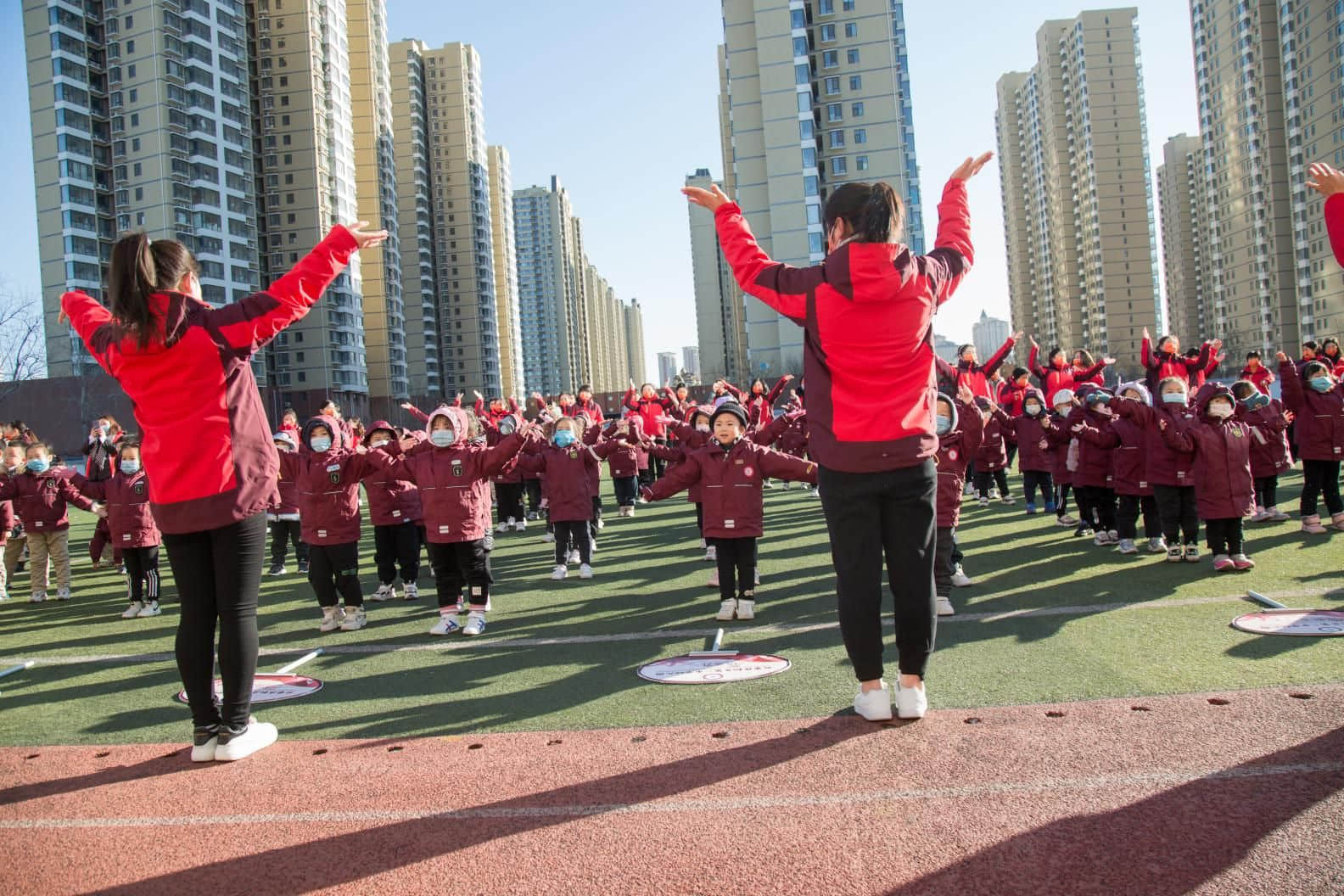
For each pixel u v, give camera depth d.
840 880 2.73
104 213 82.94
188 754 4.35
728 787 3.46
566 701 5.09
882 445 3.81
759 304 72.88
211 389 4.05
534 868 2.93
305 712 5.16
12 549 12.72
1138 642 5.49
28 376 53.62
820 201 70.88
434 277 148.75
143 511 9.18
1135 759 3.46
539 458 9.98
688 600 8.32
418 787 3.69
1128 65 155.25
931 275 3.84
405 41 141.00
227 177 87.75
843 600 4.05
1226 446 7.68
